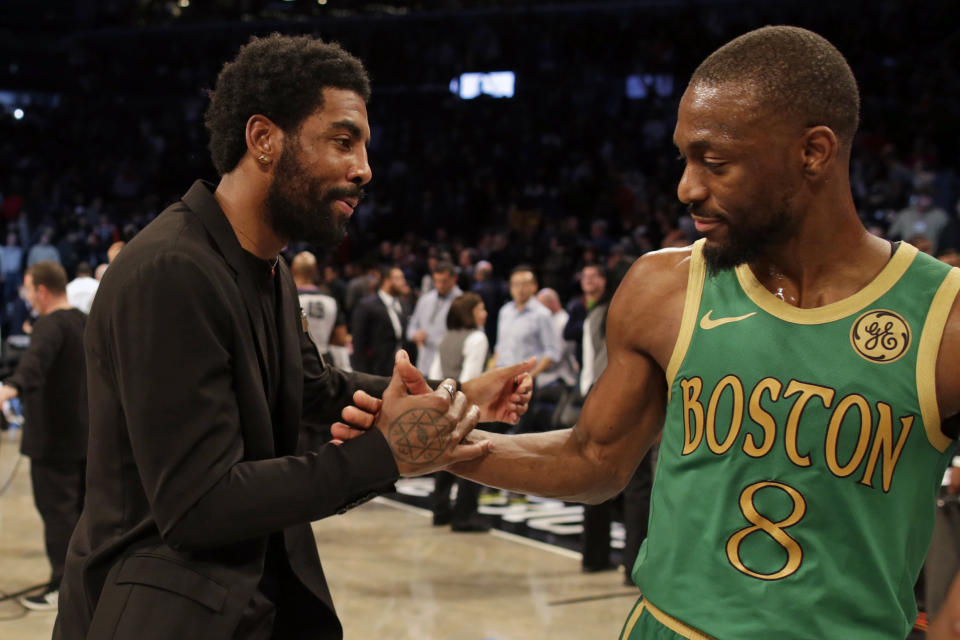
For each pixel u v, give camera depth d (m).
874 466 1.31
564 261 10.54
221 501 1.37
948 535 3.16
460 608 4.25
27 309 10.12
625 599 4.39
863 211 10.33
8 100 18.69
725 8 14.59
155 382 1.38
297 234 1.54
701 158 1.35
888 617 1.33
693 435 1.42
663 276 1.53
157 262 1.41
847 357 1.33
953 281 1.34
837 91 1.33
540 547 5.37
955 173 11.27
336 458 1.46
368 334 7.19
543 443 1.67
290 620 1.64
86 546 1.53
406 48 16.98
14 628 3.97
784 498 1.34
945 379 1.31
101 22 18.80
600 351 4.95
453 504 6.29
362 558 5.09
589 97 15.46
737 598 1.35
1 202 15.78
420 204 14.52
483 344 5.69
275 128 1.49
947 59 13.10
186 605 1.43
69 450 4.30
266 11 18.03
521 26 16.27
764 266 1.42
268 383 1.55
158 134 17.19
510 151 15.27
